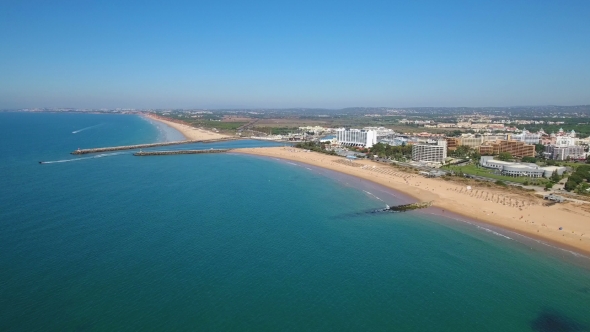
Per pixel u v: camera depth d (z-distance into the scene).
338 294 85.94
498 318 79.06
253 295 84.06
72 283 85.94
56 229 118.62
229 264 98.19
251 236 118.31
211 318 75.44
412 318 78.31
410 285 91.00
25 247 104.38
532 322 77.94
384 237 121.19
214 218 134.75
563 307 83.19
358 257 105.44
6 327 70.50
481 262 103.88
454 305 83.19
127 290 83.94
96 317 74.31
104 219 129.62
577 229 127.50
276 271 95.50
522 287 91.19
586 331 75.62
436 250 111.31
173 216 135.38
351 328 74.38
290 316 77.19
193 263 97.88
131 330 71.06
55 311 75.69
